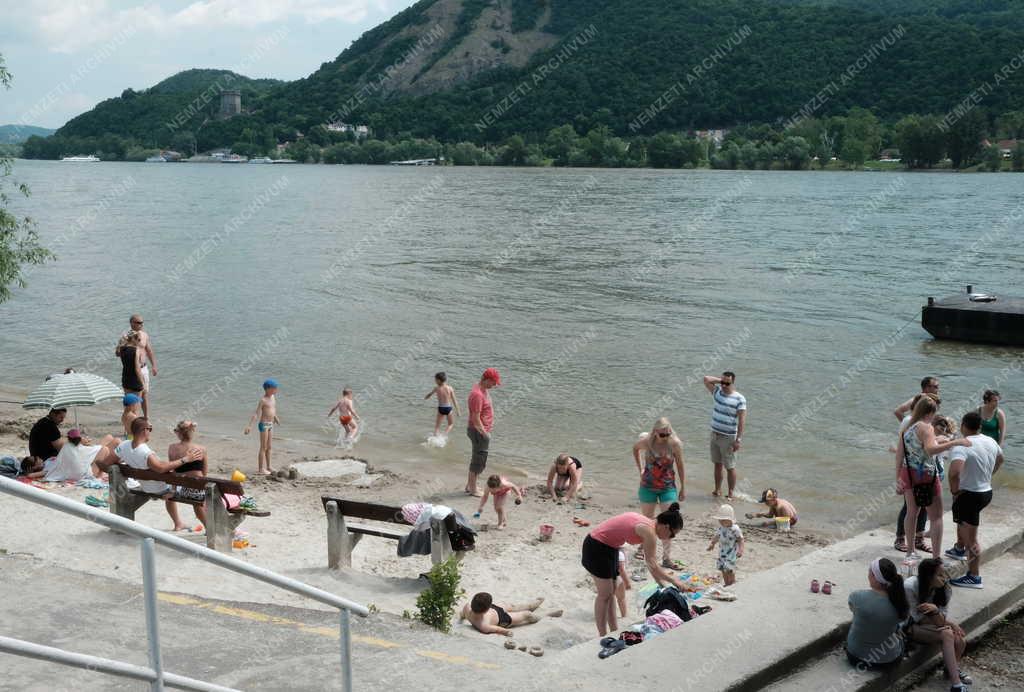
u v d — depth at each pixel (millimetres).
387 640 7570
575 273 49250
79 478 14680
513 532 14000
